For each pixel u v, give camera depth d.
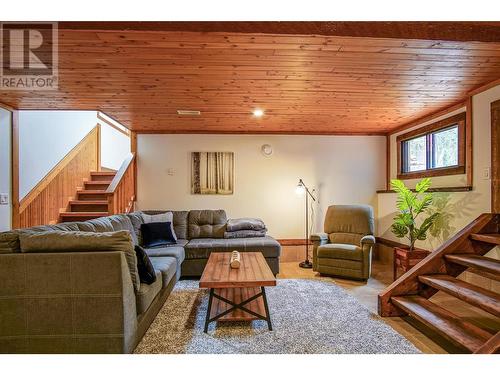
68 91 3.22
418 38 2.04
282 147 5.28
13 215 3.69
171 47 2.27
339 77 2.88
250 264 2.98
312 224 5.30
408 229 4.06
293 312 2.83
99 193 5.04
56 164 4.64
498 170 3.05
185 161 5.16
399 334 2.40
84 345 1.93
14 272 1.90
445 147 4.07
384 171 5.41
